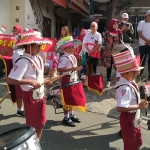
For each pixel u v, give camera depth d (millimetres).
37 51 3172
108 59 6691
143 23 6895
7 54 6395
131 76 3129
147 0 13500
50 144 4012
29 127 2443
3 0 9836
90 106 5750
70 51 4504
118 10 13531
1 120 4812
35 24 11461
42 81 3240
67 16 18547
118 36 6559
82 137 4328
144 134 4539
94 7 21766
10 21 10242
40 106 3248
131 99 3102
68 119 4805
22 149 2188
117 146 4066
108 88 6762
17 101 4977
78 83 4496
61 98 4574
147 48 6953
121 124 3324
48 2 13664
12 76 3021
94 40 6555
